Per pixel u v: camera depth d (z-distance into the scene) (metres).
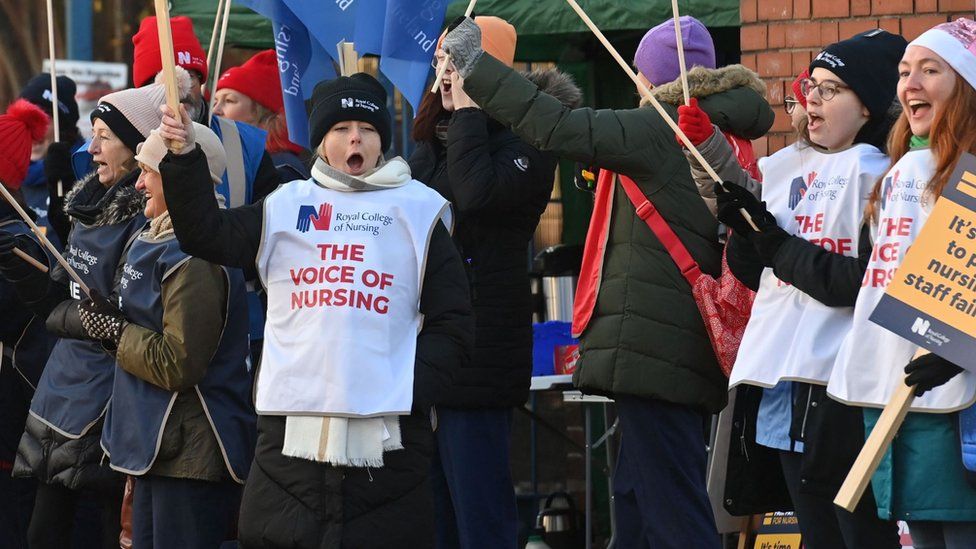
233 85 12.08
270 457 7.84
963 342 6.91
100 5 20.14
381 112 8.08
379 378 7.74
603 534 15.06
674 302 9.05
